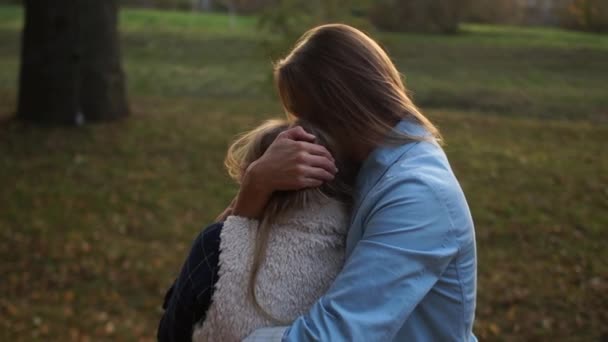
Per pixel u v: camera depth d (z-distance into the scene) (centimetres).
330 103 146
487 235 764
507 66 1758
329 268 145
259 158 150
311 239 145
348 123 146
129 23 2431
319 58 148
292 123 156
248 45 2014
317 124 151
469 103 1434
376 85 146
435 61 1784
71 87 1135
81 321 587
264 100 1459
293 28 773
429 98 1462
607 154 1073
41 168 955
